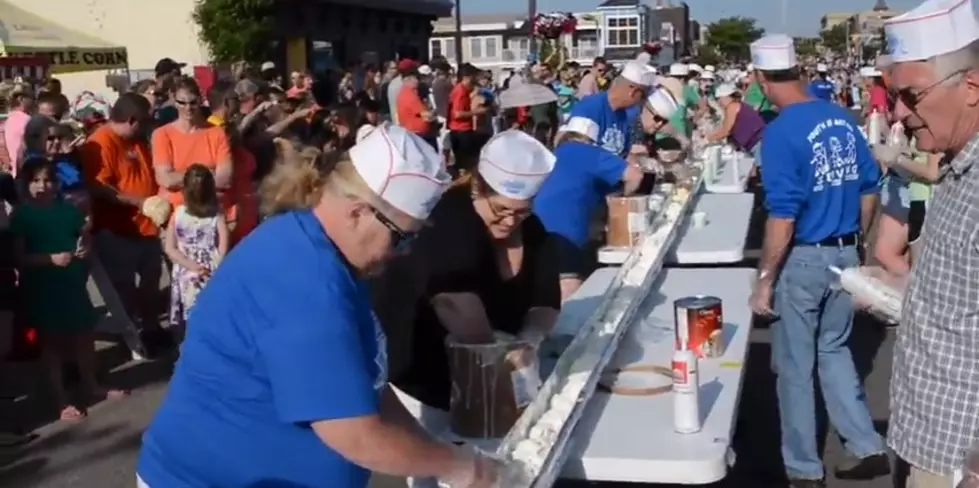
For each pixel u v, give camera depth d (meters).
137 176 7.41
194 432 2.35
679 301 3.90
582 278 5.35
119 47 18.30
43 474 5.44
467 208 3.30
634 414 3.25
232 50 22.72
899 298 3.23
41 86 12.77
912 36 2.44
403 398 3.21
